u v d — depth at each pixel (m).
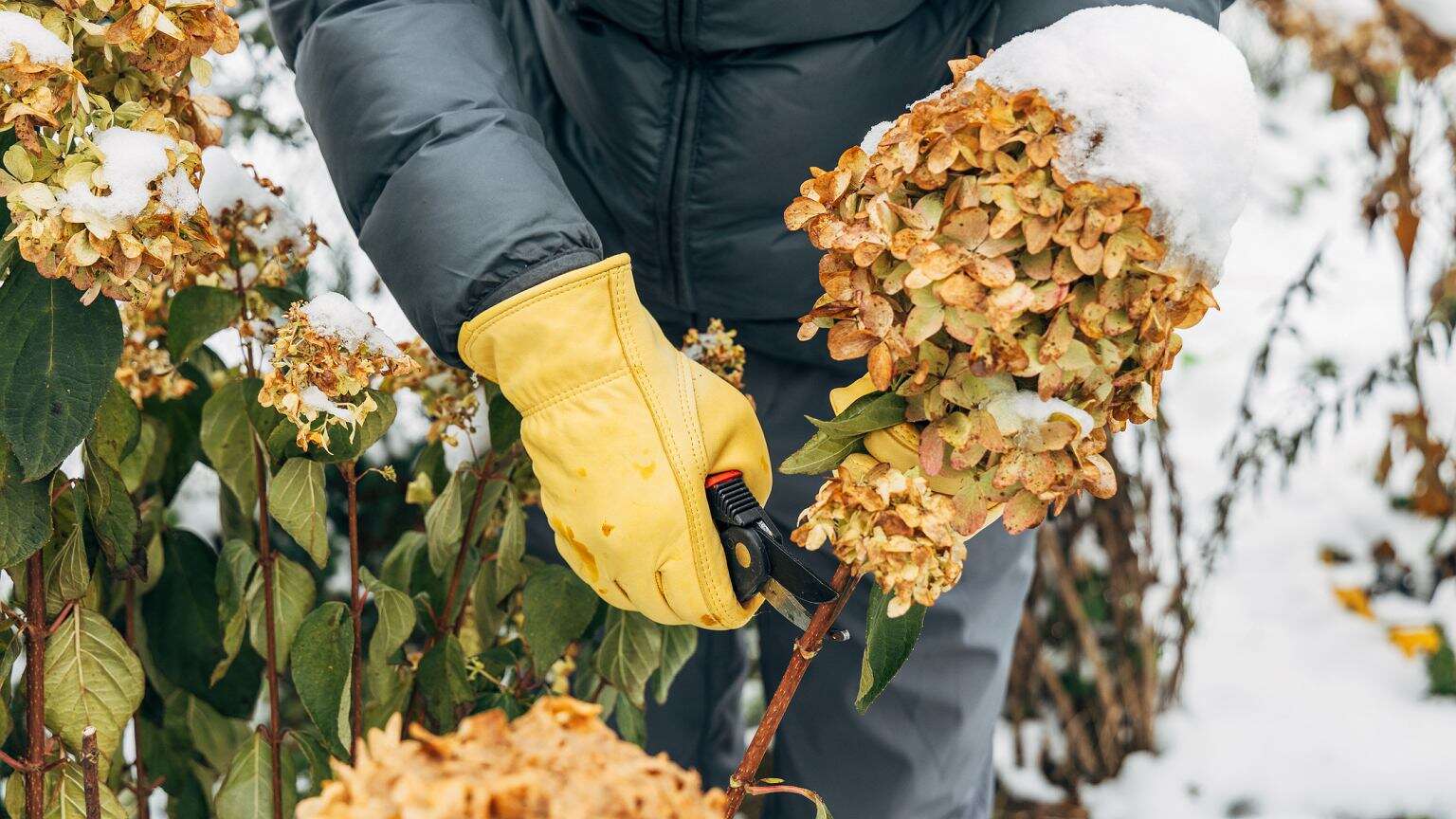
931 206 0.65
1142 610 1.64
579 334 0.79
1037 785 1.65
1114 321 0.63
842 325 0.66
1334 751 1.67
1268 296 2.48
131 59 0.73
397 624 0.98
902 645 0.70
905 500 0.64
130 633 1.04
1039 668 1.64
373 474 1.56
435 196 0.82
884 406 0.69
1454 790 1.59
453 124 0.85
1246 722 1.72
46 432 0.72
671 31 0.98
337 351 0.82
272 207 0.98
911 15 1.00
